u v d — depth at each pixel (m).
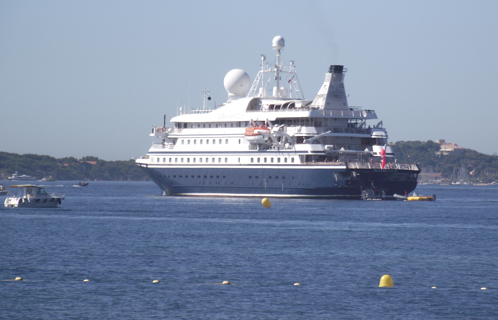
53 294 192.25
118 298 188.50
